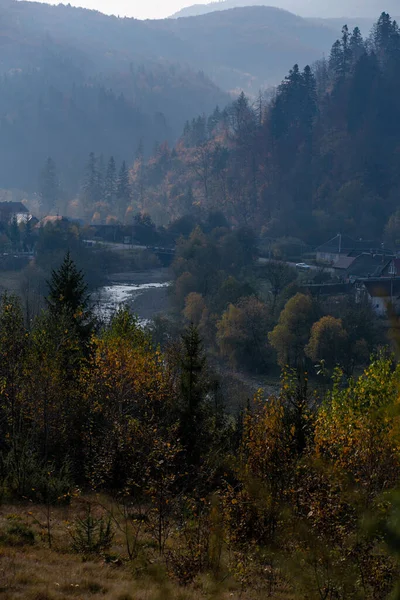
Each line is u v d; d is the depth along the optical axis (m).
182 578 13.98
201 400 28.53
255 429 16.73
